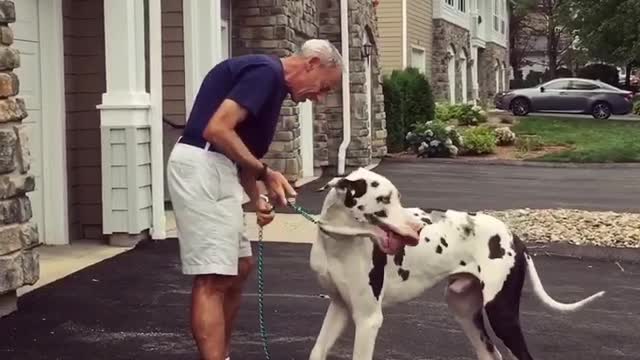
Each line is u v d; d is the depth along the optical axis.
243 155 3.87
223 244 3.96
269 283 6.92
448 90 28.61
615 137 23.94
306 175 15.05
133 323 5.72
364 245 3.75
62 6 8.38
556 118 30.02
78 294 6.47
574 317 6.14
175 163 3.99
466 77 33.72
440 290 6.73
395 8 24.19
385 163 18.83
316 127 15.37
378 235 3.69
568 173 17.19
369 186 3.66
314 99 4.05
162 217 8.73
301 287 6.79
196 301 4.03
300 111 14.54
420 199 12.70
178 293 6.53
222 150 3.90
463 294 4.13
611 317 6.17
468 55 33.50
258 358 5.04
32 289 6.59
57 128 8.33
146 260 7.73
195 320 4.03
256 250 8.26
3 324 5.64
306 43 4.02
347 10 15.59
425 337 5.51
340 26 15.49
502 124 27.00
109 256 7.91
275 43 12.48
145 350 5.17
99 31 8.65
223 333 4.08
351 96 16.31
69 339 5.35
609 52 34.75
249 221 9.69
